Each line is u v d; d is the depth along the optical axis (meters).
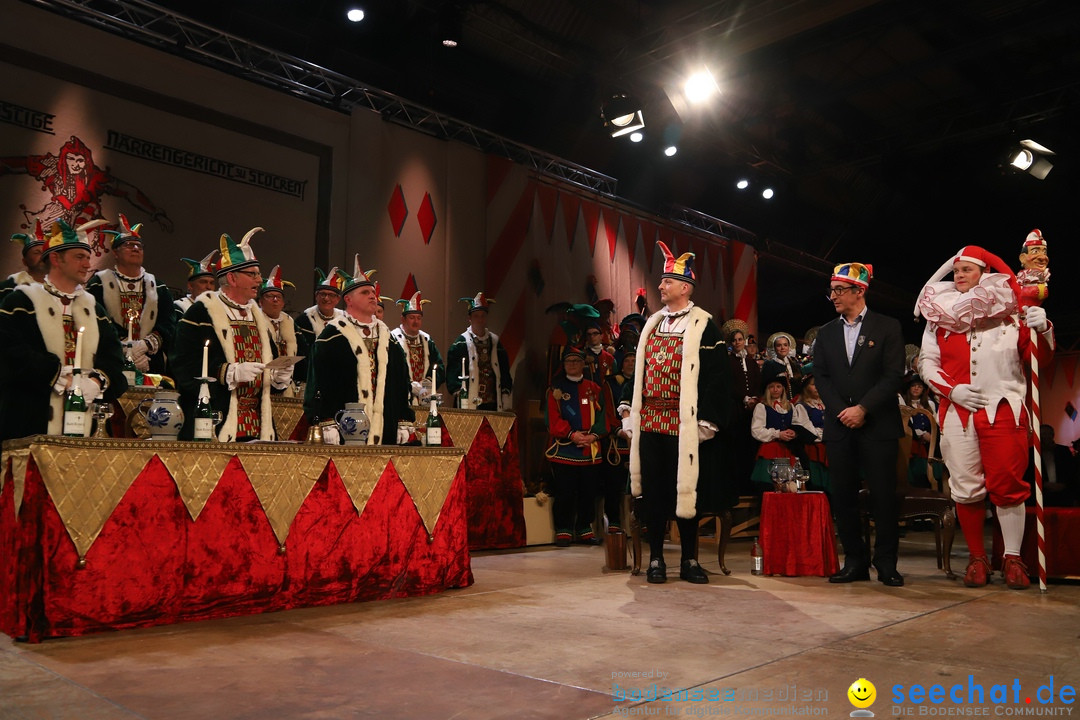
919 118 14.39
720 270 13.95
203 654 2.97
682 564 5.04
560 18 11.15
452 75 11.70
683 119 12.59
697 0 11.02
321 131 8.95
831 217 16.66
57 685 2.55
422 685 2.58
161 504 3.46
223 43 8.48
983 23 11.57
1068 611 3.85
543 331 10.81
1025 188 16.22
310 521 3.97
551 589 4.64
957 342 4.86
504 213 10.56
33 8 7.05
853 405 4.92
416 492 4.45
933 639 3.21
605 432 7.72
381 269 9.26
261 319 4.83
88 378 3.73
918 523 9.46
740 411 8.51
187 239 7.85
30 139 6.95
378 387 5.19
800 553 5.20
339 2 10.07
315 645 3.13
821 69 12.81
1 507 3.36
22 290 4.08
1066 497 6.96
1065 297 17.83
